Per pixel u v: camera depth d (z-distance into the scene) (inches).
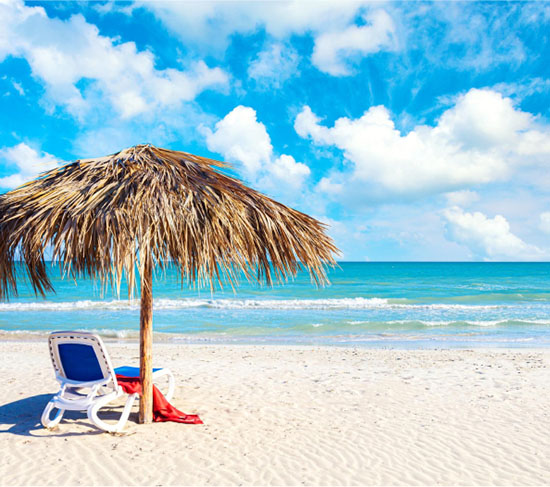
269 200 171.5
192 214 142.0
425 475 141.0
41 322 658.8
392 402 227.1
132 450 155.5
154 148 171.9
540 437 176.7
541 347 456.8
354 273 2881.4
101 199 137.6
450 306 896.9
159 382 270.5
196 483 132.0
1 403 217.8
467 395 242.2
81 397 172.2
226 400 227.8
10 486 128.0
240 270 155.4
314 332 569.0
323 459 152.1
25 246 140.8
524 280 2096.5
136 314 751.7
